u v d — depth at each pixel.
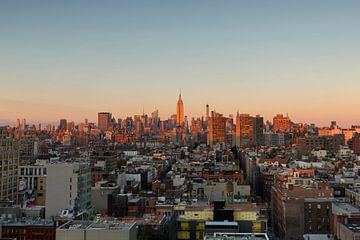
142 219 197.50
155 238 181.25
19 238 173.38
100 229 126.44
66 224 136.00
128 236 126.00
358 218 175.62
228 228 191.00
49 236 173.00
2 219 186.00
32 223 179.00
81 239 125.94
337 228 178.62
